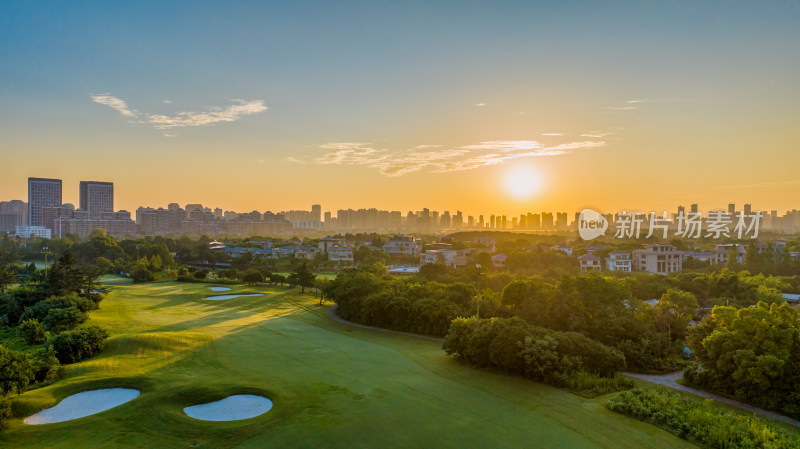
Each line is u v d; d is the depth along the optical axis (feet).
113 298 296.51
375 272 323.78
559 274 331.77
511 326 144.66
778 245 514.68
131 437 94.79
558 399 118.52
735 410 114.11
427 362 154.20
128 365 141.90
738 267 386.73
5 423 100.12
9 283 305.12
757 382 114.11
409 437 95.66
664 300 206.28
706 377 128.67
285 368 143.84
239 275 402.31
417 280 278.26
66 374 132.57
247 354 160.15
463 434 97.40
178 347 164.35
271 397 117.50
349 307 236.43
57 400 115.55
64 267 257.14
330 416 105.50
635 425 102.73
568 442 94.43
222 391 119.96
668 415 103.91
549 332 147.02
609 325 161.79
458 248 593.01
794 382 114.21
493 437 96.27
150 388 122.11
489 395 121.39
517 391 124.57
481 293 226.38
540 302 182.19
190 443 92.53
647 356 149.79
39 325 183.42
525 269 384.47
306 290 351.05
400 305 210.38
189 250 582.76
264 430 98.27
